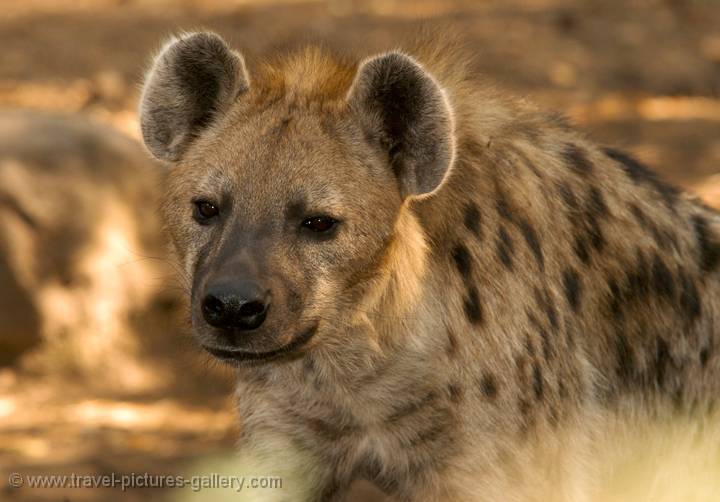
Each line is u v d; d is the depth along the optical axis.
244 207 7.42
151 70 7.93
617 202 8.66
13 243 14.74
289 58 8.24
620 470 8.80
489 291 7.92
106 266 15.18
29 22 23.30
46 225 14.97
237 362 7.46
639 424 8.70
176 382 14.72
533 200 8.23
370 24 23.66
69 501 11.33
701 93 22.05
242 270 7.17
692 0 26.14
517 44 23.30
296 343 7.50
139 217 15.60
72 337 14.91
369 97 7.64
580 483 8.23
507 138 8.34
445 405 7.89
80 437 12.95
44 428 13.23
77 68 21.28
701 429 8.83
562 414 8.14
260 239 7.33
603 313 8.44
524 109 8.73
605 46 23.58
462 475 7.95
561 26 24.33
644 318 8.61
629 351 8.57
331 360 7.83
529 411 7.93
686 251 8.84
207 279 7.22
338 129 7.66
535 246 8.15
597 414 8.39
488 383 7.87
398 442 8.03
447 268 7.85
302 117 7.68
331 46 8.60
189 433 13.13
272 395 8.14
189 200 7.66
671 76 22.50
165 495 11.52
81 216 15.16
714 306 8.87
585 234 8.42
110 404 14.05
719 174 17.50
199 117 8.01
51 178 15.15
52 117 15.81
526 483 7.94
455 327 7.82
